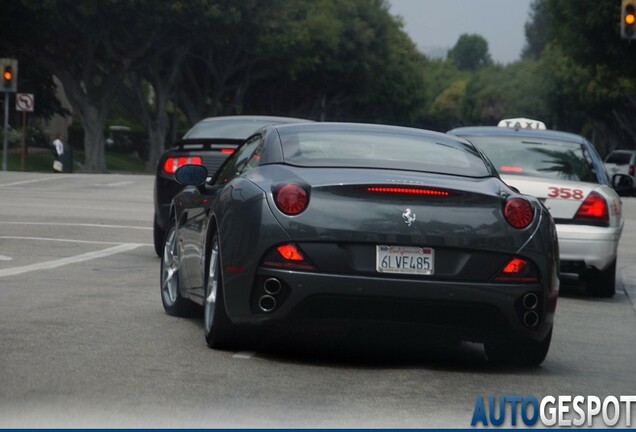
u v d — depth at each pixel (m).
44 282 24.48
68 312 20.06
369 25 161.38
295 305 15.31
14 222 40.09
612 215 26.69
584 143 28.22
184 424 12.38
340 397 14.12
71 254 30.98
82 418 12.50
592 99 174.25
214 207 17.05
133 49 108.44
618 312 24.56
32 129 131.62
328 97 167.62
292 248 15.34
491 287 15.46
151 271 27.58
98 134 110.25
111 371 14.97
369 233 15.29
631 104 173.50
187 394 13.84
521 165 27.19
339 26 150.62
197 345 17.25
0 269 26.81
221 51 132.12
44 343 16.80
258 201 15.73
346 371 15.86
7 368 14.90
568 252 26.36
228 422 12.55
